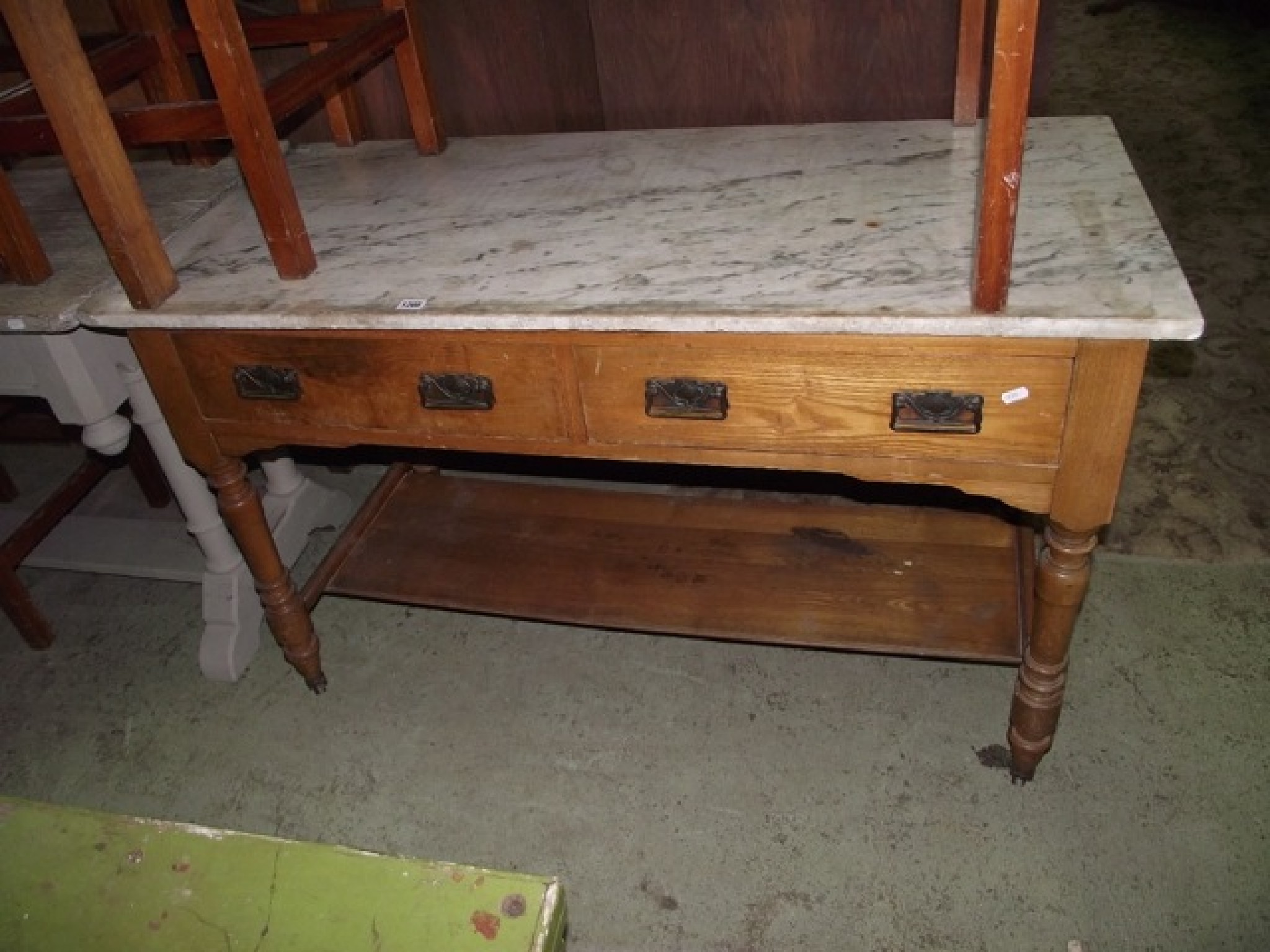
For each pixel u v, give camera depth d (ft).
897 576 5.39
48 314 4.43
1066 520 3.87
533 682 5.95
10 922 2.90
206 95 6.15
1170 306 3.28
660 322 3.68
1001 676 5.64
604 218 4.54
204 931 2.80
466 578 5.80
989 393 3.63
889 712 5.50
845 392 3.78
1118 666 5.56
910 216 4.16
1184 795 4.88
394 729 5.76
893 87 5.45
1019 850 4.74
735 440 4.06
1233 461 6.89
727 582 5.52
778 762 5.30
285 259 4.29
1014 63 2.92
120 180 4.06
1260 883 4.49
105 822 3.09
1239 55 13.42
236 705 6.03
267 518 6.68
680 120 5.85
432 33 5.84
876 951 4.42
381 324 3.98
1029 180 4.26
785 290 3.72
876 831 4.90
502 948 2.62
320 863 2.90
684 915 4.65
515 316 3.82
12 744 5.95
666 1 5.46
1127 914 4.44
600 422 4.17
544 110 6.00
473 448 4.47
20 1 3.55
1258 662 5.49
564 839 5.05
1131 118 11.98
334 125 5.71
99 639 6.63
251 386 4.53
